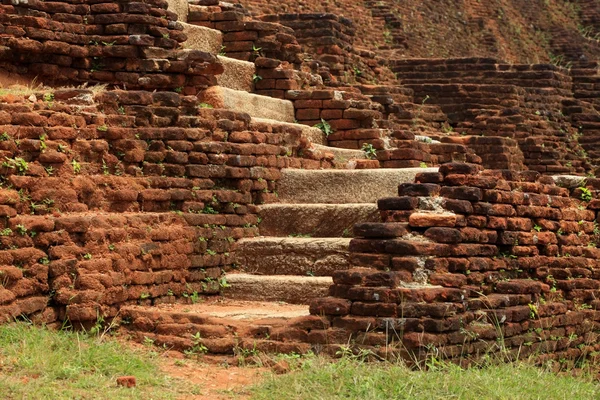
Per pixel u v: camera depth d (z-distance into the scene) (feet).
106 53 41.37
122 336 30.55
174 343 29.94
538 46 109.40
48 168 31.96
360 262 30.40
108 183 33.24
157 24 41.86
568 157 70.18
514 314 31.73
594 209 39.27
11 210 29.73
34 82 40.91
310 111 47.75
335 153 44.96
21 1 40.68
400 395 25.84
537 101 72.33
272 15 61.21
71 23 41.55
